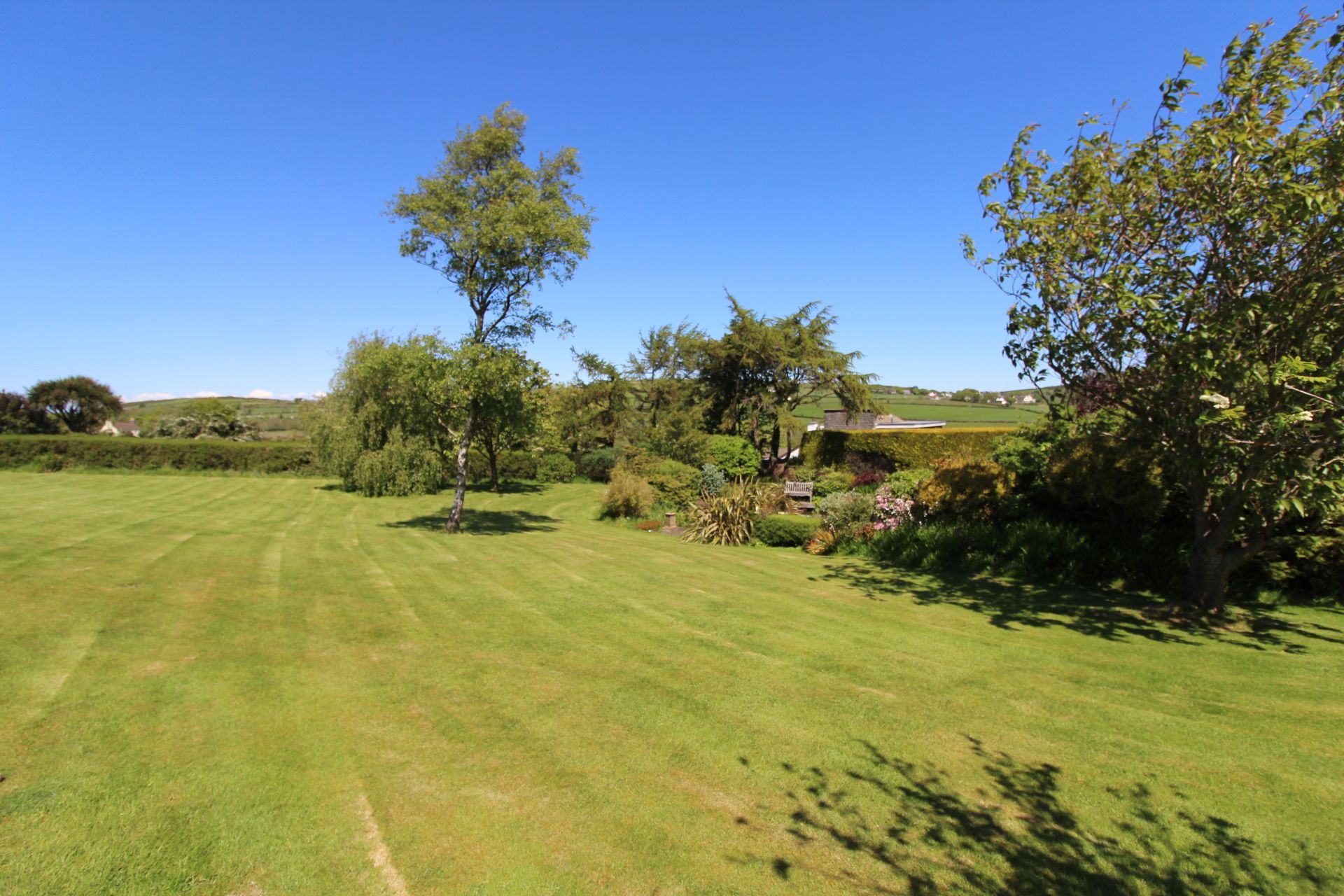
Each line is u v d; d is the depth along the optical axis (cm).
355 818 337
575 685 525
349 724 442
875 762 409
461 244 1320
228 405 4112
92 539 1122
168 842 310
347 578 915
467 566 1053
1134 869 311
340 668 545
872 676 559
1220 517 767
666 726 454
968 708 494
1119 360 729
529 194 1347
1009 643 663
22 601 683
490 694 502
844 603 834
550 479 3112
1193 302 657
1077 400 938
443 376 1360
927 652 627
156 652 555
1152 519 980
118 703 452
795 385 2686
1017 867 311
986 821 348
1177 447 730
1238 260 666
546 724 453
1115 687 539
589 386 3381
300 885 287
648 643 645
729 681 541
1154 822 348
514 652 606
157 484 2342
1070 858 319
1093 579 954
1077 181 753
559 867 304
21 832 310
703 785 379
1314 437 625
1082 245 746
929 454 1853
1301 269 636
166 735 412
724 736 440
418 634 654
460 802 354
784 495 1730
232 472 2950
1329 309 621
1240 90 650
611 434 3488
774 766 402
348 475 2341
